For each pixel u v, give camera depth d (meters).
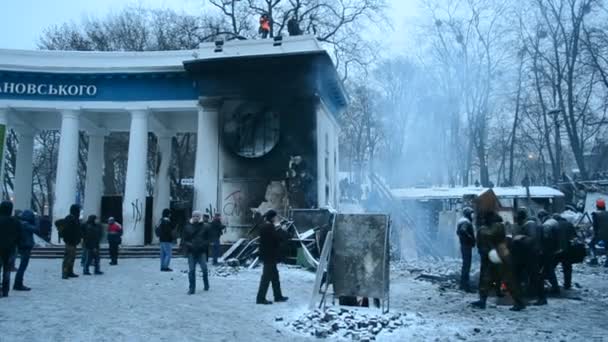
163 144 28.52
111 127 28.92
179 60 24.14
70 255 13.86
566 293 11.85
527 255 10.44
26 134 27.84
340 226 9.25
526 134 48.34
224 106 21.88
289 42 22.22
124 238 23.59
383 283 8.81
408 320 8.30
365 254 9.02
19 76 24.48
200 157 21.77
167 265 15.88
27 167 27.77
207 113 22.00
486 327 7.98
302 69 21.30
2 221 10.34
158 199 27.69
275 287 10.14
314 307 8.84
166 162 28.33
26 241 11.50
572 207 27.70
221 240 20.78
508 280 9.67
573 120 34.50
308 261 15.70
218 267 16.59
